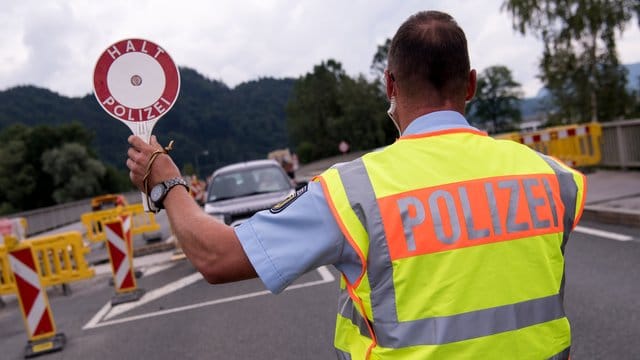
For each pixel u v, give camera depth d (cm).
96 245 1619
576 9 2514
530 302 153
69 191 7731
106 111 200
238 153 11919
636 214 902
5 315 898
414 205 152
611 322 511
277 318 643
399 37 170
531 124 11462
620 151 1463
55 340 654
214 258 157
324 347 536
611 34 2500
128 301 841
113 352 608
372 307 152
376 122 9238
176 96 203
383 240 150
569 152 1540
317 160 9662
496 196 157
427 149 161
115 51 201
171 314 733
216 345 580
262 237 155
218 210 953
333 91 9881
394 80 175
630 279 629
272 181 1066
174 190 172
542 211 161
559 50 2575
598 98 2608
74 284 1080
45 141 8444
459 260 150
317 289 747
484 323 149
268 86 13712
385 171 157
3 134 9181
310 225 154
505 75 10756
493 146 167
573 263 728
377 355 151
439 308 148
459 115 169
